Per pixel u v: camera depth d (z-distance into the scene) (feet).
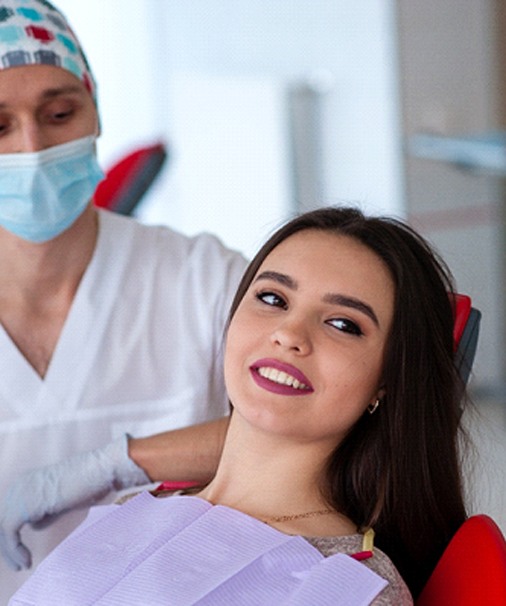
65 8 15.70
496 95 14.57
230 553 4.41
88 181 5.93
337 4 15.47
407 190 14.73
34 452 6.21
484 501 10.36
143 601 4.33
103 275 6.23
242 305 4.66
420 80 14.57
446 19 14.44
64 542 4.83
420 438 4.66
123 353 6.26
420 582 4.89
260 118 15.89
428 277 4.69
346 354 4.47
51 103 5.72
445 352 4.71
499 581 4.10
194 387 6.37
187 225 16.39
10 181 5.71
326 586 4.18
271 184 16.11
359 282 4.53
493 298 14.69
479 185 14.57
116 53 15.97
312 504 4.70
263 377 4.50
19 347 6.16
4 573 6.09
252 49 15.96
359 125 15.69
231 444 4.77
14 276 6.02
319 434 4.54
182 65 16.15
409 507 4.74
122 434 6.16
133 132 16.21
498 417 13.78
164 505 4.82
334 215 4.78
